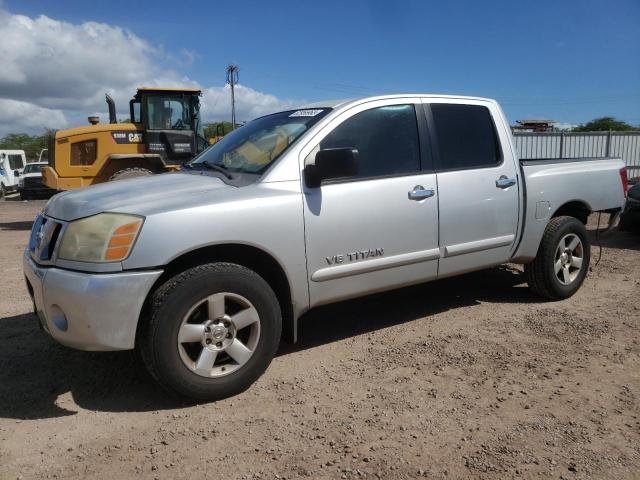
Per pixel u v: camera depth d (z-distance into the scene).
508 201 4.82
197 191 3.55
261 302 3.51
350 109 4.13
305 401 3.41
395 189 4.14
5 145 70.81
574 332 4.50
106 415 3.29
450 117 4.65
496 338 4.39
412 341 4.37
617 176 5.89
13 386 3.70
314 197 3.78
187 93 13.56
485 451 2.82
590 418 3.12
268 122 4.54
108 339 3.12
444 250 4.44
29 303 5.64
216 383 3.38
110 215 3.21
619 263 7.11
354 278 4.00
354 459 2.78
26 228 13.20
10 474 2.71
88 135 13.18
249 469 2.71
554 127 29.05
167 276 3.37
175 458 2.82
